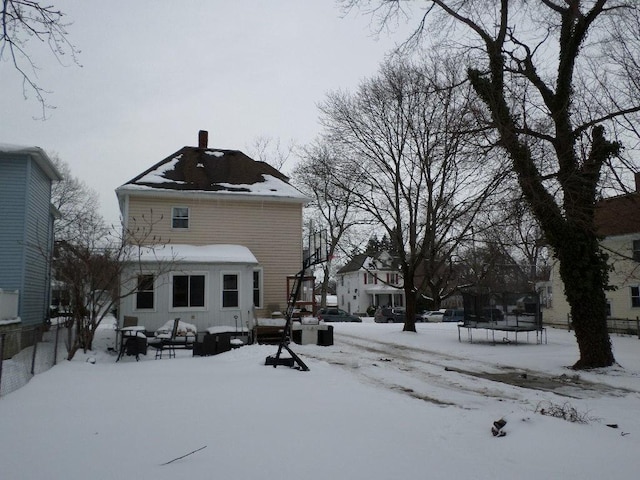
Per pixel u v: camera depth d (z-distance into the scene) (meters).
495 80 13.41
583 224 12.72
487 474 4.55
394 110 22.25
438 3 13.88
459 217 22.39
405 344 18.38
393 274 59.53
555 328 28.39
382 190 22.97
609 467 4.77
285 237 23.28
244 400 7.55
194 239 22.06
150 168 23.61
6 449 5.03
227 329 18.02
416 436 5.84
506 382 11.13
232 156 25.98
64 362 11.99
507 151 12.74
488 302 19.34
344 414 6.83
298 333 18.31
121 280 16.67
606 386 10.80
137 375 9.99
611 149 12.39
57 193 48.78
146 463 4.64
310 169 30.08
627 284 25.02
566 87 13.02
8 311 14.73
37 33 7.21
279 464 4.66
